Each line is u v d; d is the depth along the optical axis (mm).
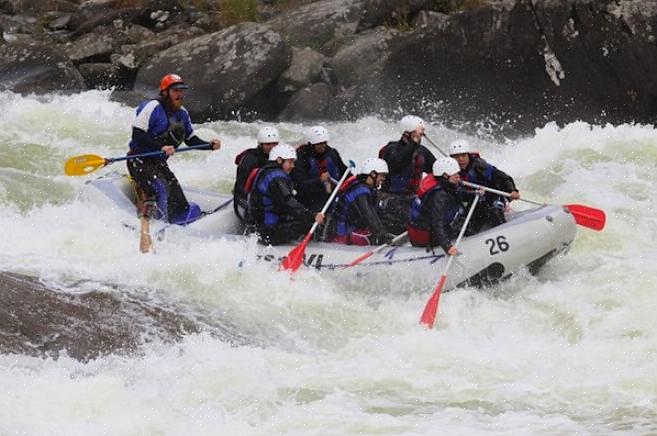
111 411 23922
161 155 35062
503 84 55906
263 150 34594
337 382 26234
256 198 33188
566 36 53531
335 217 33812
